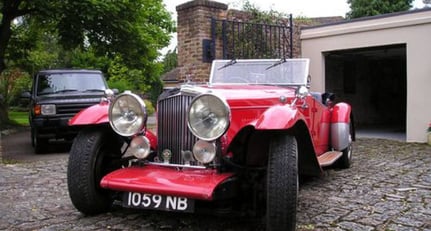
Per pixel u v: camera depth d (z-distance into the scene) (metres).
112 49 13.35
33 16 13.55
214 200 3.30
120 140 3.91
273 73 4.98
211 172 3.34
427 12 8.82
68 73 9.73
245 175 3.38
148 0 13.43
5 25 12.78
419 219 3.66
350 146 6.06
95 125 3.68
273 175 3.01
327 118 5.54
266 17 9.13
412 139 9.27
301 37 10.66
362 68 14.24
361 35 9.75
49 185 5.17
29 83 21.97
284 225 3.00
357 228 3.43
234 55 8.07
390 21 9.30
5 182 5.36
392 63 14.94
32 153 8.63
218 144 3.34
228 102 3.49
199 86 3.89
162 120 3.65
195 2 8.10
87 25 12.27
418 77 9.06
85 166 3.60
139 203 3.23
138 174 3.38
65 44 13.25
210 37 8.23
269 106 3.64
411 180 5.23
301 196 4.48
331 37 10.21
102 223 3.60
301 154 3.66
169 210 3.14
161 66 15.66
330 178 5.39
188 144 3.48
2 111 16.16
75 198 3.62
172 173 3.37
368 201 4.26
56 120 8.31
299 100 4.05
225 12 8.51
